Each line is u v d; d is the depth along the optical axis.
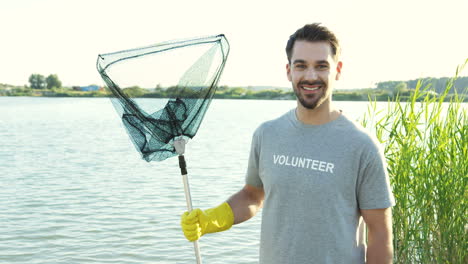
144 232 7.45
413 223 4.01
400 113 4.11
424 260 4.01
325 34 2.29
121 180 11.73
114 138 23.20
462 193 3.89
